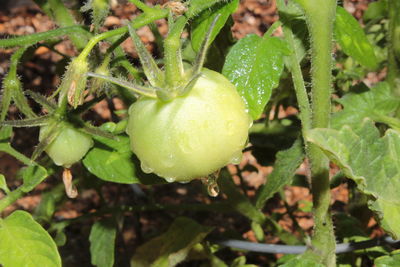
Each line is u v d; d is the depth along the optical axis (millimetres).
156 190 1006
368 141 430
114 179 461
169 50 363
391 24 566
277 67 417
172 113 364
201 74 357
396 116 594
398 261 491
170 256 619
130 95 563
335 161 394
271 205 951
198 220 948
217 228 925
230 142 369
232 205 622
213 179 392
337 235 632
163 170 374
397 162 436
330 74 434
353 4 1251
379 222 427
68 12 554
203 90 368
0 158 1069
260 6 1348
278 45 423
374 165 430
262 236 715
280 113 1024
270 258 818
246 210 625
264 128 667
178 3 394
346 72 637
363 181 385
